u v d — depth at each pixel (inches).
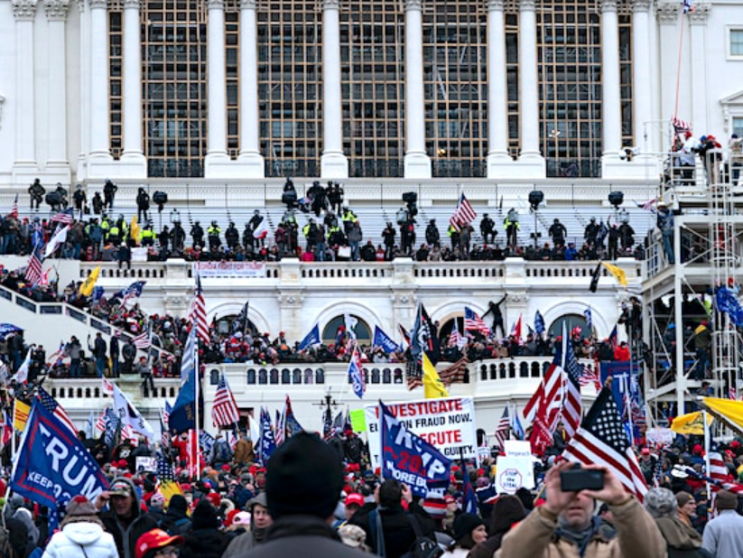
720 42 5403.5
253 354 3523.6
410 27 5315.0
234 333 3740.2
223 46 5280.5
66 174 5265.8
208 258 4111.7
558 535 741.3
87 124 5216.5
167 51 5285.4
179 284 4057.6
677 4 5378.9
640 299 3511.3
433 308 4126.5
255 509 1002.7
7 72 5300.2
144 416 3373.5
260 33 5324.8
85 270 4057.6
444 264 4126.5
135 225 4392.2
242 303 4087.1
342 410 3417.8
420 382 3368.6
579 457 872.3
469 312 3715.6
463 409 1707.7
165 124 5270.7
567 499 697.6
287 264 4111.7
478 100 5329.7
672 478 1626.5
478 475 1859.0
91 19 5231.3
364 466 2500.0
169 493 1674.5
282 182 5132.9
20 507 1432.1
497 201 5152.6
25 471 1264.8
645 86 5324.8
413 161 5255.9
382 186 5137.8
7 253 4156.0
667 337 3181.6
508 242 4288.9
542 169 5255.9
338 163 5251.0
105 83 5211.6
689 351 3171.8
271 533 613.6
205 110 5280.5
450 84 5334.6
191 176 5241.1
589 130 5324.8
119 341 3686.0
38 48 5310.0
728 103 5383.9
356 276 4126.5
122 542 1144.8
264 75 5319.9
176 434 2527.1
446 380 3240.7
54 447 1266.0
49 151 5285.4
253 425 2883.9
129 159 5187.0
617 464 868.6
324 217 4576.8
